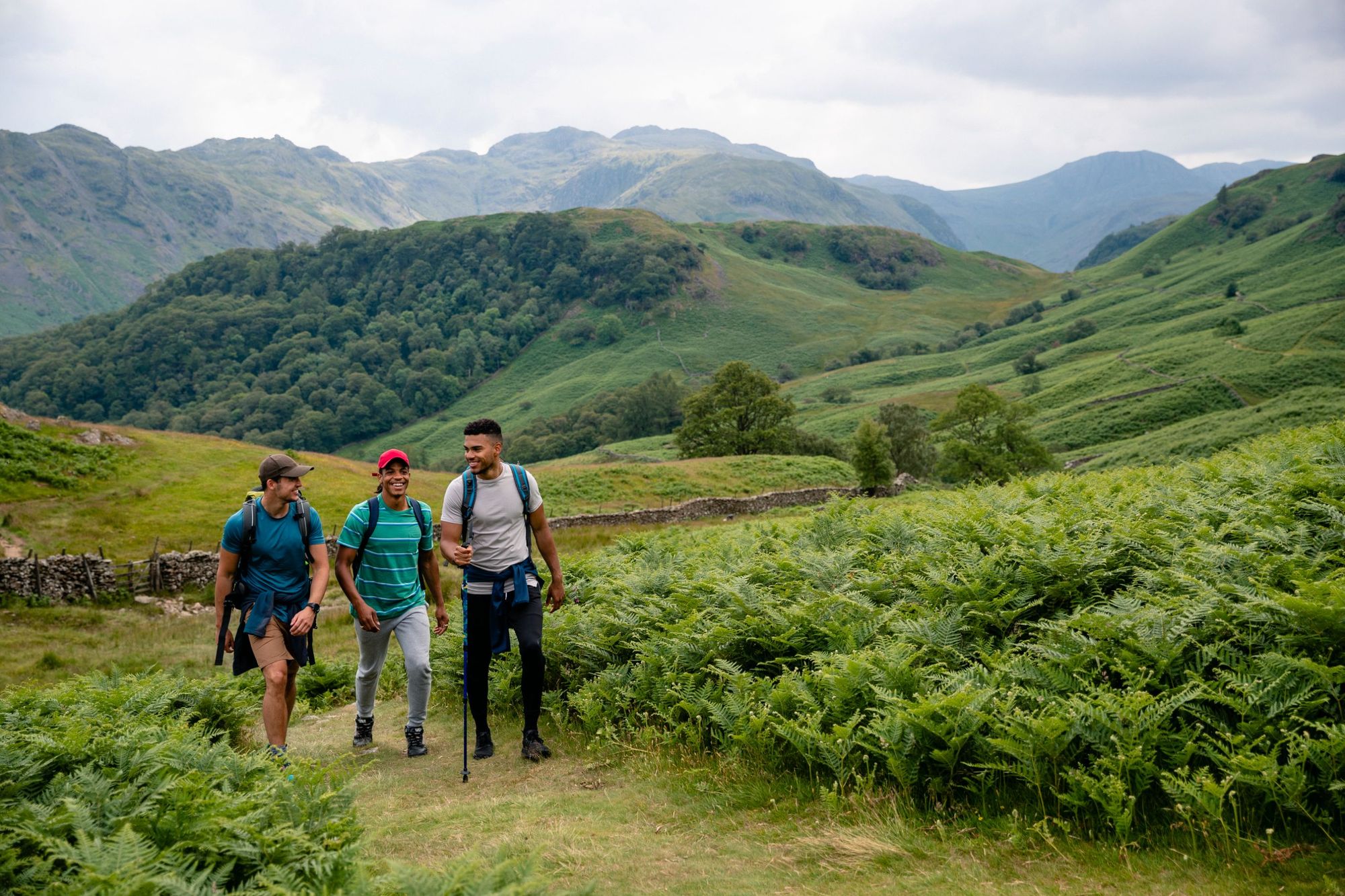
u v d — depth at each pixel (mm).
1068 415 117812
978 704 4445
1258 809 3684
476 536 6227
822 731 5039
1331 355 111938
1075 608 5863
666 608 7738
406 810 5211
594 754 6031
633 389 174000
